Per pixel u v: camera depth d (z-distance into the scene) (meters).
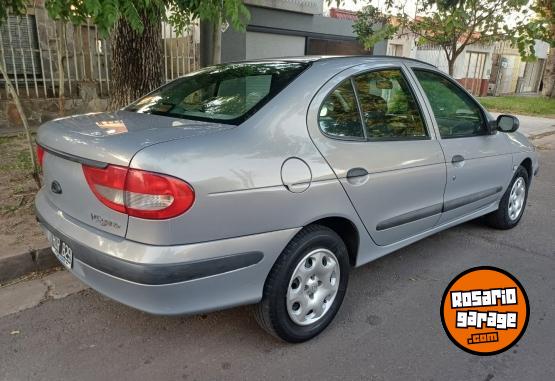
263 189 2.35
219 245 2.26
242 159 2.31
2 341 2.70
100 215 2.30
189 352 2.66
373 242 3.08
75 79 8.45
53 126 2.72
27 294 3.21
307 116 2.63
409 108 3.33
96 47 8.32
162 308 2.23
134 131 2.40
